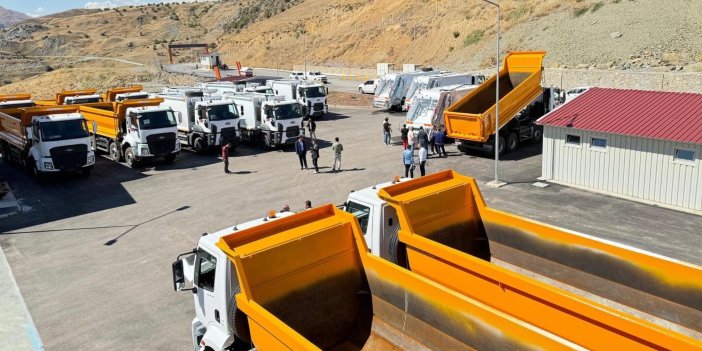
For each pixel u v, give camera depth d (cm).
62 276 1448
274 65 10450
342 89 6275
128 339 1112
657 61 4019
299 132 3045
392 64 7269
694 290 771
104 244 1678
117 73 8262
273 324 672
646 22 4666
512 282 777
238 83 4756
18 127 2530
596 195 1889
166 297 1295
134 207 2055
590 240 901
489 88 2770
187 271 988
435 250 907
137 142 2608
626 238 1488
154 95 3375
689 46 4116
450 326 729
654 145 1744
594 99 2116
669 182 1728
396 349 822
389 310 839
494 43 6109
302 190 2170
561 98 3238
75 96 3647
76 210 2045
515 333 638
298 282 836
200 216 1912
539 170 2266
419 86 3744
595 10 5322
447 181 1134
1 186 2291
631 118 1880
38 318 1217
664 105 1909
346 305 884
